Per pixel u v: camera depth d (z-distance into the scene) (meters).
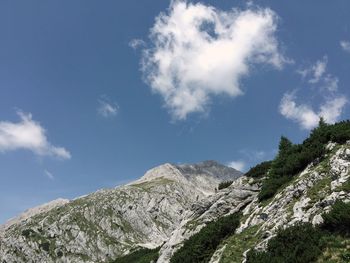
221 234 35.25
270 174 39.59
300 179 33.16
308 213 28.16
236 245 31.41
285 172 37.84
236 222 35.94
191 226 44.41
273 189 36.62
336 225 25.03
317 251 23.69
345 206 24.91
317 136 38.66
